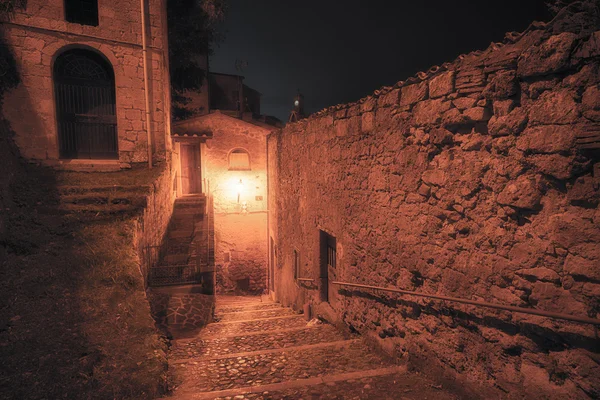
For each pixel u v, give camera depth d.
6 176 6.23
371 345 4.66
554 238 2.41
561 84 2.35
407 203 3.99
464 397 3.09
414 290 3.90
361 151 5.00
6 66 7.47
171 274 7.33
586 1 2.26
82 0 8.70
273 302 11.40
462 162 3.19
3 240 4.88
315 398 3.17
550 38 2.36
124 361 3.43
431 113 3.50
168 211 9.90
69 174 7.77
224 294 14.52
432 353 3.58
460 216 3.24
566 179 2.35
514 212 2.70
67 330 3.71
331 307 6.52
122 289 4.46
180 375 3.83
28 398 2.86
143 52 8.77
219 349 4.91
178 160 13.29
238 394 3.26
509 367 2.76
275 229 11.04
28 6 7.63
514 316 2.68
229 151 14.38
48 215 5.83
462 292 3.21
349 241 5.43
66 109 8.60
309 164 7.21
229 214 14.55
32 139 7.80
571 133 2.27
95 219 5.91
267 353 4.48
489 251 2.93
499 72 2.77
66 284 4.38
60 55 8.45
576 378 2.30
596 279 2.18
